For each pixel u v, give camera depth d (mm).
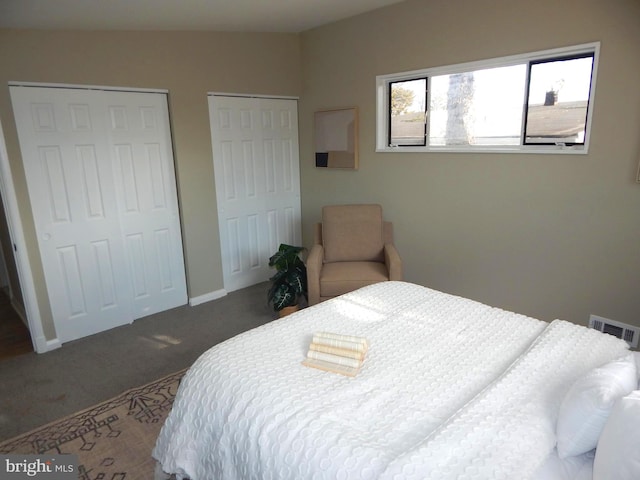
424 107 3453
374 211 3613
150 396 2512
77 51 2967
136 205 3479
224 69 3773
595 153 2574
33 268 2980
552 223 2838
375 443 1191
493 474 1070
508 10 2814
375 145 3807
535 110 2854
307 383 1481
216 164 3914
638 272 2523
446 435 1187
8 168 2777
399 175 3682
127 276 3502
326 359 1604
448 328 1896
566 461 1172
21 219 2891
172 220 3723
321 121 4195
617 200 2535
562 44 2617
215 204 3932
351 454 1151
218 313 3721
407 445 1186
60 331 3182
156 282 3705
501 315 2016
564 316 2896
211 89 3717
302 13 3430
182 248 3828
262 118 4191
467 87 3172
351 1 3242
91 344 3189
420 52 3334
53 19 2623
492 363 1609
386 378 1516
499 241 3137
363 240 3580
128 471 1937
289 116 4398
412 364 1608
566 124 2734
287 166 4484
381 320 1989
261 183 4297
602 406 1104
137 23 3020
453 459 1113
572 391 1240
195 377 1616
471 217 3268
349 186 4121
